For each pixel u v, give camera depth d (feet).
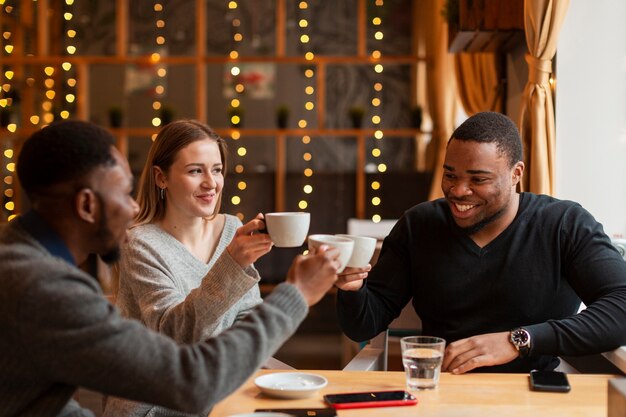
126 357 3.77
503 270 6.45
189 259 6.70
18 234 4.01
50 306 3.68
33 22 22.04
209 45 22.94
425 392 4.91
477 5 10.19
